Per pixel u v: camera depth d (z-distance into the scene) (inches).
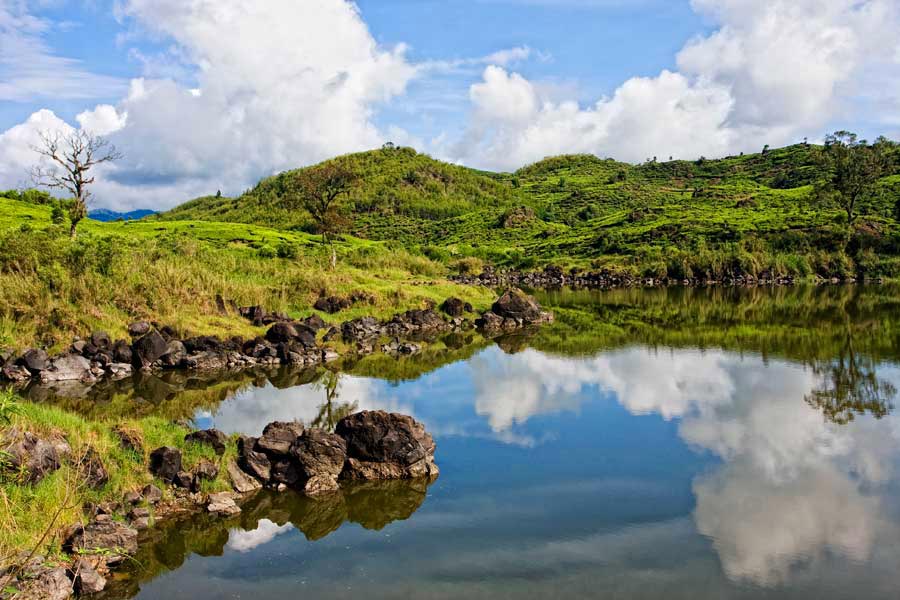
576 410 826.2
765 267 3147.1
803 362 1123.3
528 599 389.4
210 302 1266.0
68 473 460.1
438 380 1007.6
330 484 562.6
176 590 402.9
